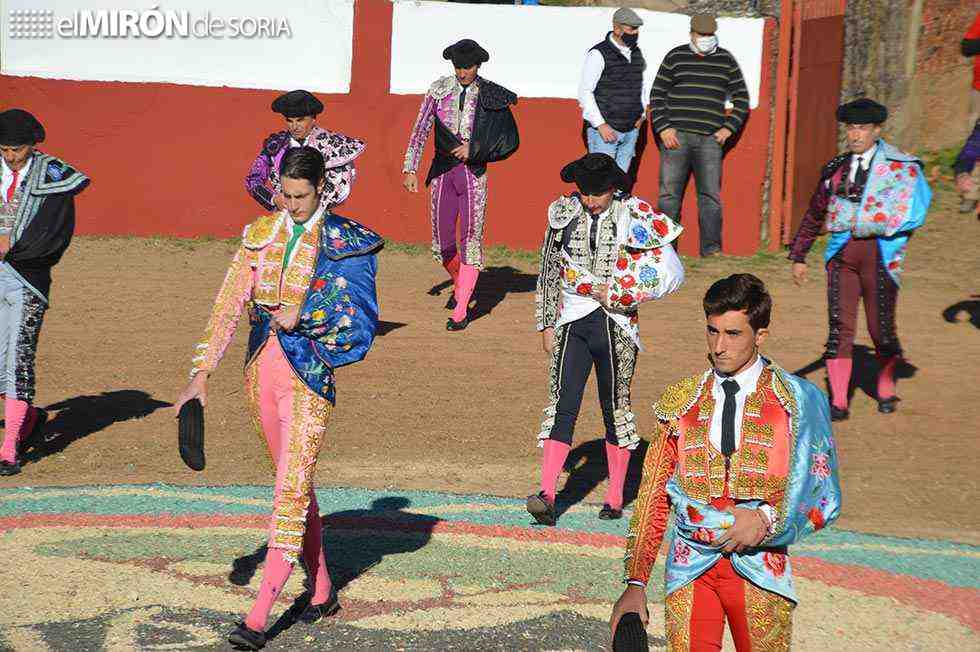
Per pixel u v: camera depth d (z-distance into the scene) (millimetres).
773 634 8672
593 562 14023
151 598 12656
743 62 29281
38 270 17234
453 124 23984
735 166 29562
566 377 14992
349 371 21891
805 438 8484
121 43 31031
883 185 18906
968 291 27172
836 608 12891
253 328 11609
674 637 8812
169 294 26734
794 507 8445
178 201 31500
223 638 11734
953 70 35781
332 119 30859
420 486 16750
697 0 32719
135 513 15336
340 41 30672
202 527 14859
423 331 24422
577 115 30078
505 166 30500
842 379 19766
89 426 19094
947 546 14977
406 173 24453
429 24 30312
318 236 11477
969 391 21234
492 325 25016
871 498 16719
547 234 15094
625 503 16312
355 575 13414
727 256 29812
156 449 18188
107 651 11391
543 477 14914
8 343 17156
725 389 8633
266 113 31141
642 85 28375
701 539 8586
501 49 30188
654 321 25156
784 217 30484
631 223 14656
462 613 12453
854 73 33438
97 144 31281
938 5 35250
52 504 15656
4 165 17000
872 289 19438
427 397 20594
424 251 30766
